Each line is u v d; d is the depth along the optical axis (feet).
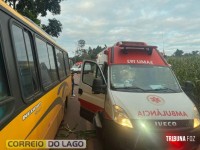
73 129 28.73
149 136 18.25
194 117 19.30
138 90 21.97
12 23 12.69
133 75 23.15
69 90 45.42
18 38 13.69
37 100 15.76
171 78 23.66
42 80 18.30
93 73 26.84
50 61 25.07
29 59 15.62
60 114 28.27
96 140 25.31
